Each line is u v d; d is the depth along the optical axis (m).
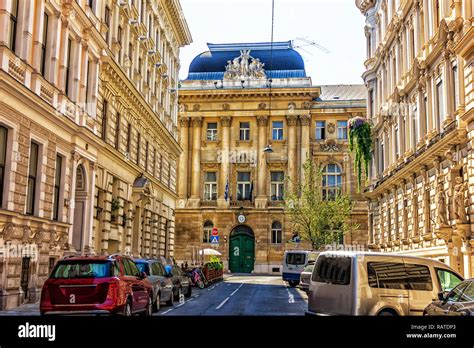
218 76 62.62
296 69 61.78
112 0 30.92
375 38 46.41
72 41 25.09
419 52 32.34
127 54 33.41
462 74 25.03
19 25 19.66
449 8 27.47
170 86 48.34
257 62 61.47
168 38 47.47
